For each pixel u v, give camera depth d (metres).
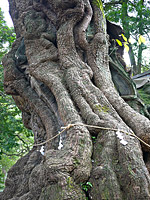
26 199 3.64
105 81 4.77
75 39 5.22
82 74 4.56
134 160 2.86
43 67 5.02
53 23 5.71
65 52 4.96
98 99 4.06
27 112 6.10
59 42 5.13
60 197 2.72
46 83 4.74
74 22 5.23
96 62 5.05
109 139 3.20
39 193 3.48
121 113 3.97
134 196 2.64
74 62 4.81
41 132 5.17
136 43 7.12
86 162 3.04
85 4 5.38
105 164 2.97
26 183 4.25
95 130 3.48
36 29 5.59
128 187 2.73
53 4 5.42
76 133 3.27
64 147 3.22
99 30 5.49
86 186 2.93
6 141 9.61
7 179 4.77
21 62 5.92
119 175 2.85
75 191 2.78
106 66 5.15
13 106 11.52
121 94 5.35
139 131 3.42
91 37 5.41
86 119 3.68
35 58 5.23
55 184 2.86
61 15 5.28
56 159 3.03
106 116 3.62
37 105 5.17
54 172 2.88
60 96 4.18
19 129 9.98
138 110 5.04
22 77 5.86
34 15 5.86
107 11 9.55
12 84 5.83
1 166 21.92
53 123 4.63
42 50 5.32
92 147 3.32
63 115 3.88
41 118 4.95
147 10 8.64
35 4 5.99
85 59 5.22
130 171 2.78
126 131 3.24
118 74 5.55
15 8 6.95
